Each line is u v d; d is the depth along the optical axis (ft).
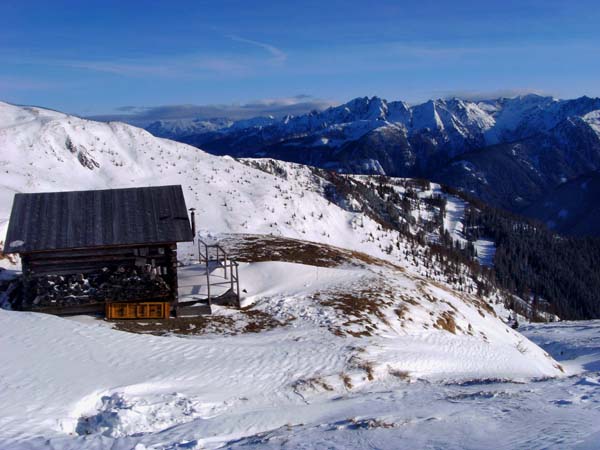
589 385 54.75
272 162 452.35
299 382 61.31
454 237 503.20
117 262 84.94
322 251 135.13
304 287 102.89
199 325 81.61
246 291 98.22
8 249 79.66
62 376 52.49
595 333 160.56
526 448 34.09
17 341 58.75
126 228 85.40
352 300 95.86
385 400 55.47
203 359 63.82
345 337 80.23
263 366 64.39
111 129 272.72
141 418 47.06
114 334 66.08
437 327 96.73
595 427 37.27
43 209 87.45
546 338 160.76
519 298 381.40
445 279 284.61
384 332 86.89
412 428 41.14
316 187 403.95
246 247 131.54
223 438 43.65
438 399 53.88
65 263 83.25
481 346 94.38
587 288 465.47
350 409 52.42
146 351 63.10
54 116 270.87
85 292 83.41
